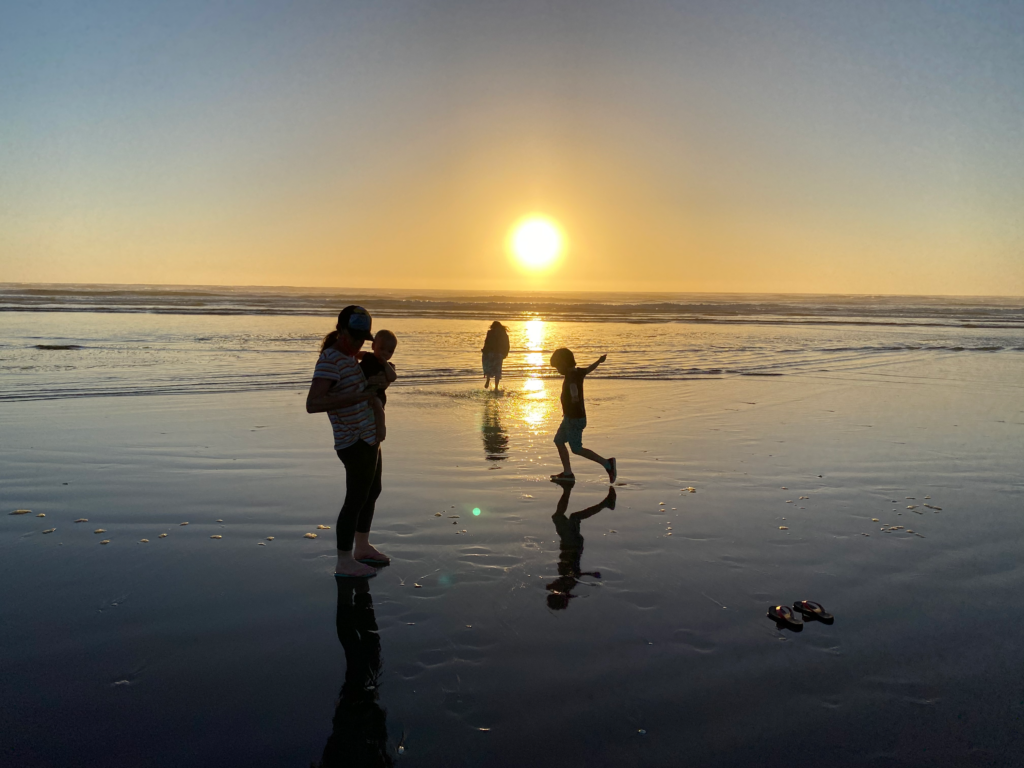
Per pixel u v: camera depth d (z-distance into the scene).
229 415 10.57
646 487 7.10
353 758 2.92
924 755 2.98
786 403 12.57
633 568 4.98
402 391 13.84
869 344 26.31
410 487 7.01
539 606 4.35
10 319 30.75
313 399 4.54
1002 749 3.02
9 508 6.12
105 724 3.11
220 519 5.93
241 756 2.92
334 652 3.77
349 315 4.71
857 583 4.78
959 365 19.53
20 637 3.87
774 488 7.11
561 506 6.45
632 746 3.02
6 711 3.19
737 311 59.12
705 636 4.00
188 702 3.29
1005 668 3.69
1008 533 5.81
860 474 7.68
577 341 26.25
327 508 6.25
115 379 14.05
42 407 11.05
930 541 5.61
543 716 3.23
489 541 5.50
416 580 4.73
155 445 8.55
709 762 2.92
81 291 81.62
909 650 3.87
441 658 3.72
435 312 48.25
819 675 3.61
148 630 3.98
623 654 3.79
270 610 4.25
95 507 6.19
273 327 28.88
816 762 2.93
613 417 11.05
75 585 4.56
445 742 3.04
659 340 27.03
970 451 8.85
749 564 5.09
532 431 9.95
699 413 11.45
